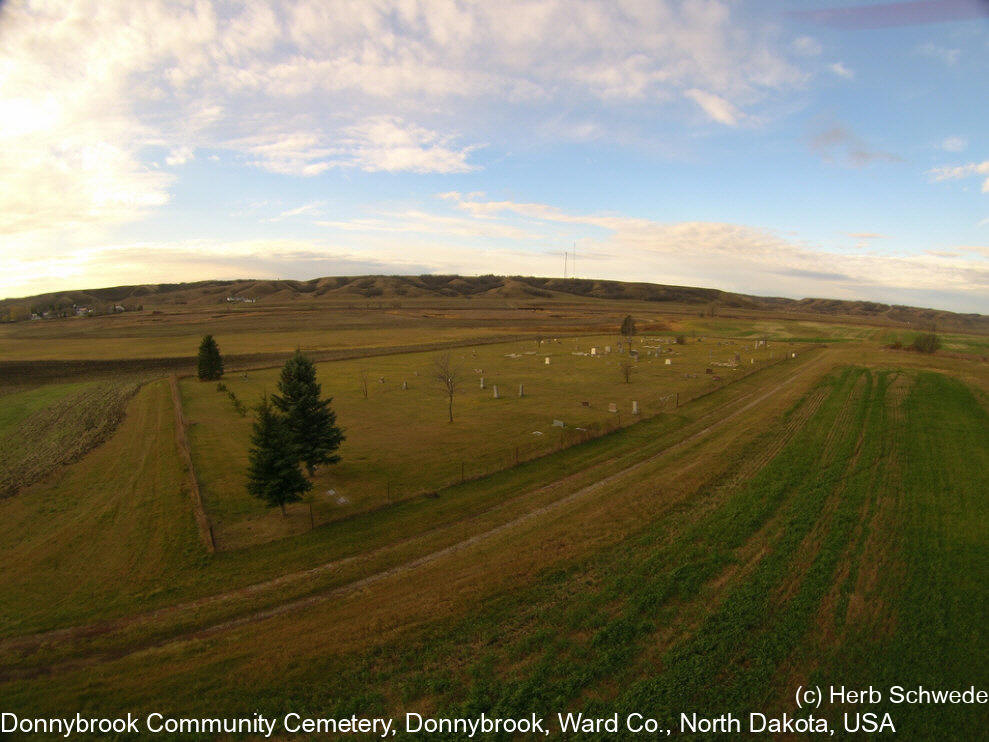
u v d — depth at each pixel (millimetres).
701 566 18562
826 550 19469
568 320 160375
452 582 18156
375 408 46406
